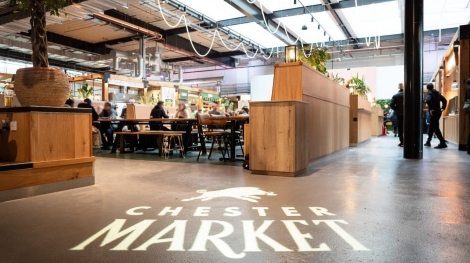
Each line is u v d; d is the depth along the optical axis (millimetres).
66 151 3211
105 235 1860
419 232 1880
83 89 12352
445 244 1694
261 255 1573
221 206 2482
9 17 8008
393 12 12539
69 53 15031
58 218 2191
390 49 18938
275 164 3930
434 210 2336
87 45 15789
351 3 11289
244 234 1865
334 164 4863
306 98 4543
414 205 2477
